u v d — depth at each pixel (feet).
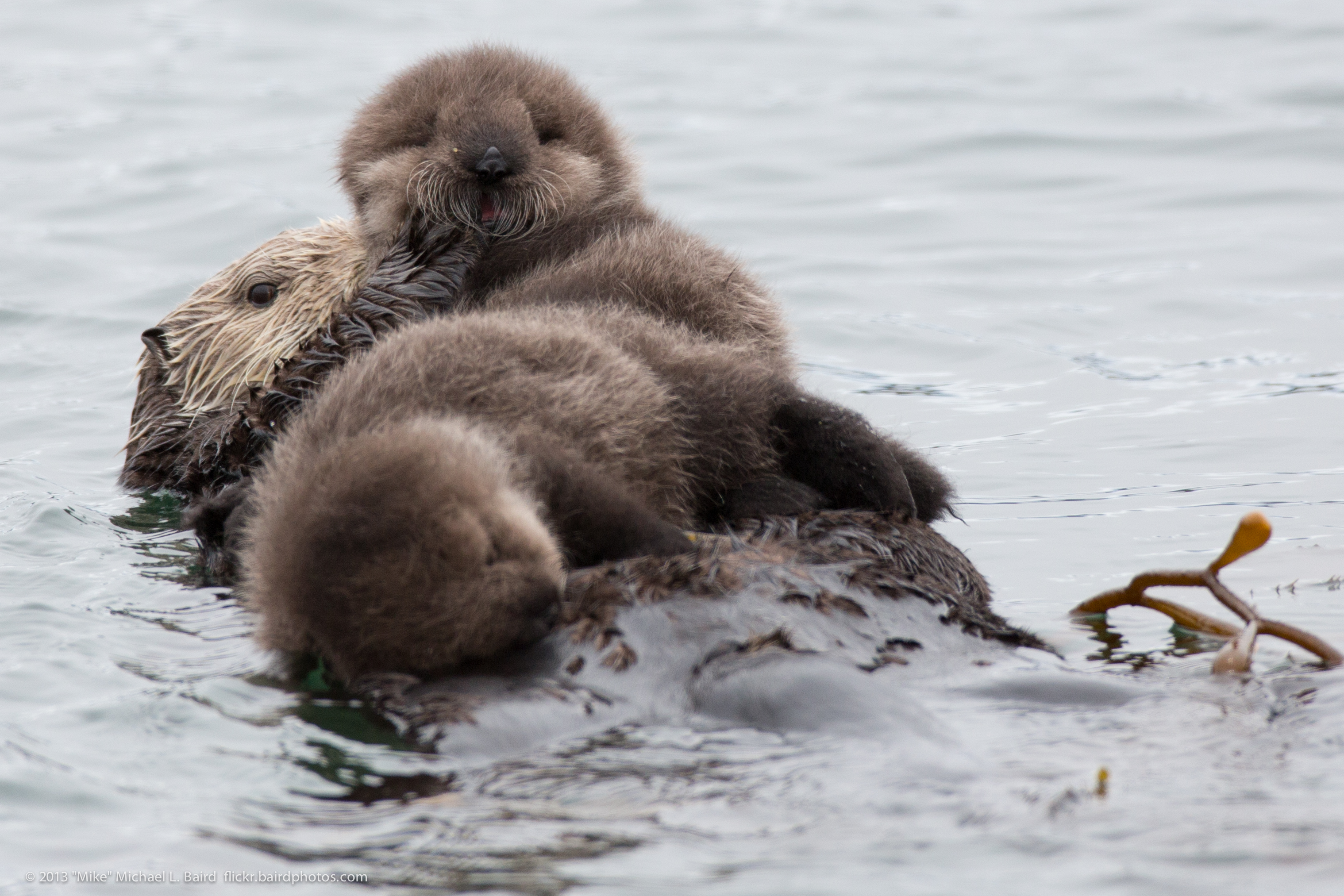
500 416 29.58
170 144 90.22
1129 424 52.60
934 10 130.31
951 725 25.55
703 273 38.70
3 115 97.96
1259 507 43.57
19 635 33.01
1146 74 103.30
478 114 40.88
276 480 30.12
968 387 57.82
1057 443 50.93
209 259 70.69
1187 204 78.28
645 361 33.37
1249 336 61.67
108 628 33.58
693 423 33.01
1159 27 117.60
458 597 25.91
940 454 49.98
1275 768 23.65
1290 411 53.01
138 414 44.93
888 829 22.02
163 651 32.17
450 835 22.50
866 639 28.50
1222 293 66.18
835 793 22.94
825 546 30.89
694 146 90.02
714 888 20.83
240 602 34.58
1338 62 103.14
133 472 44.86
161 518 42.88
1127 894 20.22
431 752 25.11
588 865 21.52
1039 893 20.36
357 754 25.77
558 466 28.53
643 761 24.26
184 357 43.93
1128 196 79.92
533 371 30.66
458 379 29.86
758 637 26.86
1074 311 64.90
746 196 81.10
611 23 125.08
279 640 29.09
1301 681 27.37
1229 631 31.58
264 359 42.91
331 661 28.09
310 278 43.39
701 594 27.96
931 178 83.76
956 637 29.55
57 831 23.66
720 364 33.91
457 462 26.50
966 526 42.73
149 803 24.59
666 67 110.22
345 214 75.46
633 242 39.75
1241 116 91.66
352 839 22.77
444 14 128.06
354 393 30.27
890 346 61.93
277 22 124.98
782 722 24.91
